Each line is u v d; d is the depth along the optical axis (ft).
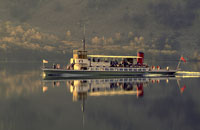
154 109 140.36
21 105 148.56
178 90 211.00
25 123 114.42
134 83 255.50
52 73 304.50
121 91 199.62
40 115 127.95
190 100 166.40
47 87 221.46
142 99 168.04
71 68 312.91
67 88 214.07
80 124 112.37
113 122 115.55
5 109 139.03
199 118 123.13
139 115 128.16
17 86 231.30
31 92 194.90
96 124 112.98
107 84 241.76
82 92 193.26
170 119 121.49
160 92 198.70
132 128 108.27
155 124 113.60
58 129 105.50
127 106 146.51
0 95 182.39
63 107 142.51
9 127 107.96
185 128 107.45
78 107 143.64
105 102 156.04
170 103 156.46
